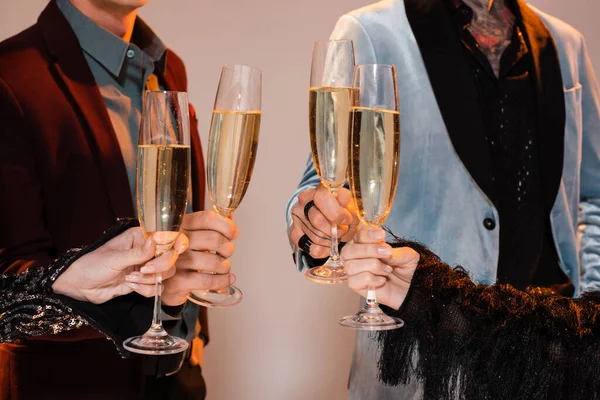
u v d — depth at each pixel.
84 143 1.66
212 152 1.31
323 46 1.35
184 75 2.03
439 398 1.27
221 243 1.42
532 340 1.26
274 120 3.29
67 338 1.62
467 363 1.26
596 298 1.37
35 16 3.13
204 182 1.96
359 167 1.22
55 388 1.65
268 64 3.28
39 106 1.63
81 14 1.77
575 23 3.34
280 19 3.26
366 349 1.81
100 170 1.67
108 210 1.67
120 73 1.81
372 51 1.87
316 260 1.58
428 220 1.82
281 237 3.29
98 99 1.71
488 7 1.93
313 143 1.37
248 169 1.32
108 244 1.34
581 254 1.97
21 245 1.55
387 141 1.21
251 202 3.29
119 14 1.79
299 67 3.29
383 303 1.33
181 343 1.24
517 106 1.88
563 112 1.88
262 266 3.29
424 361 1.28
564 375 1.26
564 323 1.28
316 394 3.31
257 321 3.29
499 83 1.88
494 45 1.90
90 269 1.31
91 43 1.77
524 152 1.87
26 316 1.33
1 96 1.59
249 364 3.29
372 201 1.23
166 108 1.20
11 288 1.34
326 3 3.27
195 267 1.40
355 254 1.27
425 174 1.83
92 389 1.68
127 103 1.81
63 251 1.63
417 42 1.86
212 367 3.26
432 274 1.30
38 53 1.70
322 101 1.34
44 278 1.33
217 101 1.30
